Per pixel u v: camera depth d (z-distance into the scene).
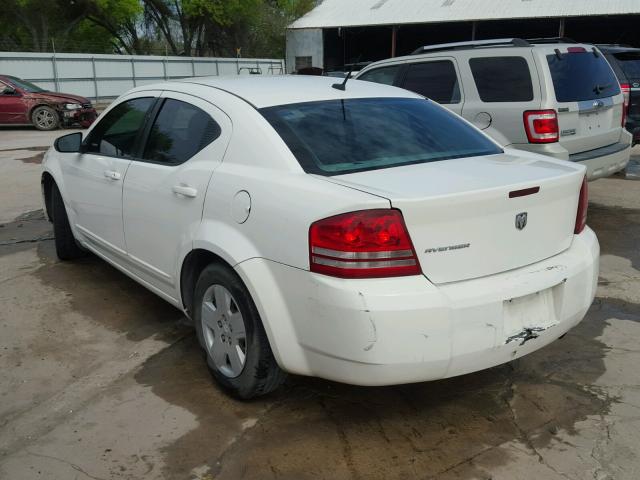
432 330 2.59
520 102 5.99
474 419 3.11
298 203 2.78
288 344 2.86
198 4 41.78
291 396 3.33
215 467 2.76
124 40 47.62
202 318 3.38
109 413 3.19
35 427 3.08
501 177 2.93
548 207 2.97
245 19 45.25
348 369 2.66
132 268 4.22
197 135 3.57
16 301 4.67
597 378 3.47
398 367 2.60
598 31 30.42
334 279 2.62
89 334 4.12
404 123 3.57
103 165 4.37
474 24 26.45
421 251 2.63
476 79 6.33
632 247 5.84
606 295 4.66
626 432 2.96
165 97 3.98
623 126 6.81
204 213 3.29
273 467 2.76
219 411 3.19
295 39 29.53
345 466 2.76
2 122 16.92
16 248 6.01
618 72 9.16
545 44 6.32
